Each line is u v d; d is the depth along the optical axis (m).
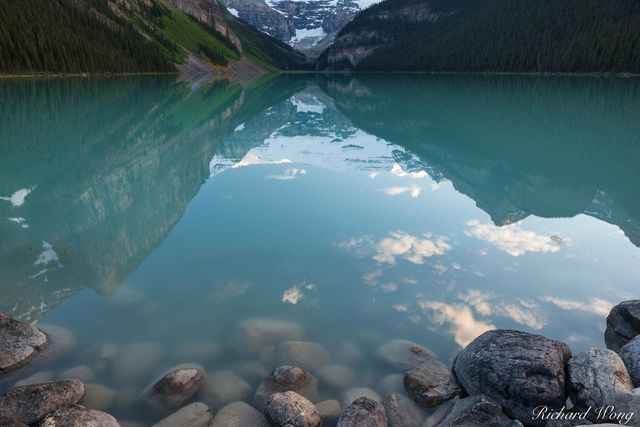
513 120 46.81
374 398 8.20
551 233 16.59
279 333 10.20
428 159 30.55
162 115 49.59
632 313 9.78
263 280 12.84
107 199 20.14
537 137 37.41
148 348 9.59
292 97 85.38
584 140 35.19
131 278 12.87
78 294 11.89
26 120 40.97
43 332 9.97
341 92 103.19
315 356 9.43
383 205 19.89
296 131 44.91
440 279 12.93
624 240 15.88
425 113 56.94
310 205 19.80
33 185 21.78
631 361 8.33
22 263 13.66
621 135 36.72
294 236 16.06
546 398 7.52
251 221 17.64
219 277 12.96
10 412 7.31
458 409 7.73
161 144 33.97
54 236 15.84
